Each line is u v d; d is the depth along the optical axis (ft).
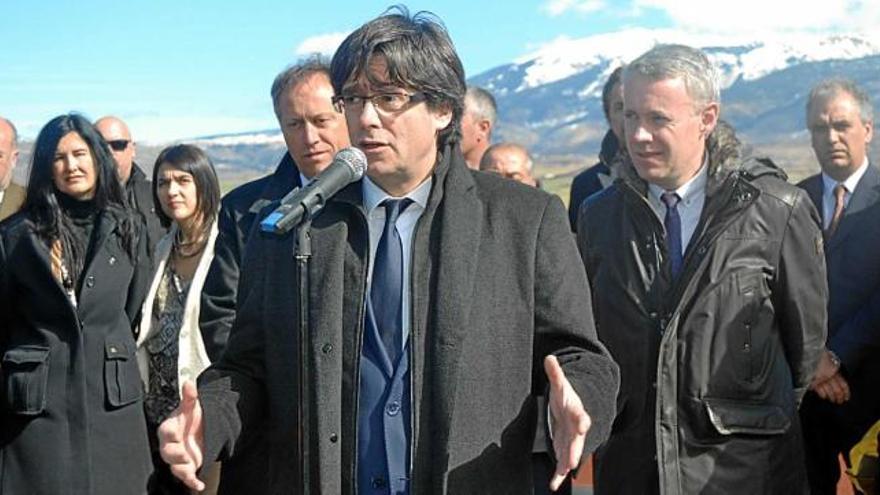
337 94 7.94
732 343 10.73
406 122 7.77
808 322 10.99
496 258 7.89
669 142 10.72
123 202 14.24
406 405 7.71
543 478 8.37
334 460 7.63
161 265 14.60
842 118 15.19
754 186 10.75
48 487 13.06
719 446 10.77
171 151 14.65
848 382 13.62
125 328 13.94
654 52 10.99
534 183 19.12
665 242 10.98
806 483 11.41
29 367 13.10
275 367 7.95
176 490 14.61
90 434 13.35
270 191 12.75
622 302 11.10
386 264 7.95
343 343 7.79
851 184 15.35
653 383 10.88
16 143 19.40
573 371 7.70
